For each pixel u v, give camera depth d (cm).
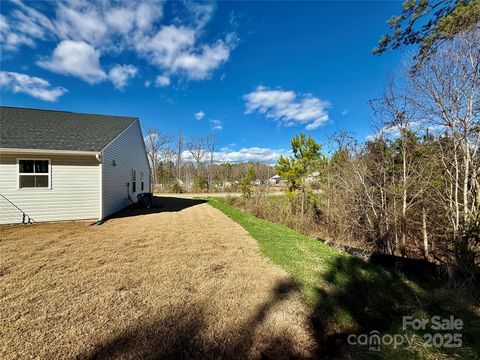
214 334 221
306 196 920
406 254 503
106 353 192
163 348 200
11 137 736
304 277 356
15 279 330
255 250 489
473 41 352
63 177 752
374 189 547
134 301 276
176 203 1438
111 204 926
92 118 1127
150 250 477
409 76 441
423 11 482
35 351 191
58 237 568
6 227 672
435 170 449
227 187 2802
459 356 198
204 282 333
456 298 300
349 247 567
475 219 341
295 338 221
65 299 277
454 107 372
